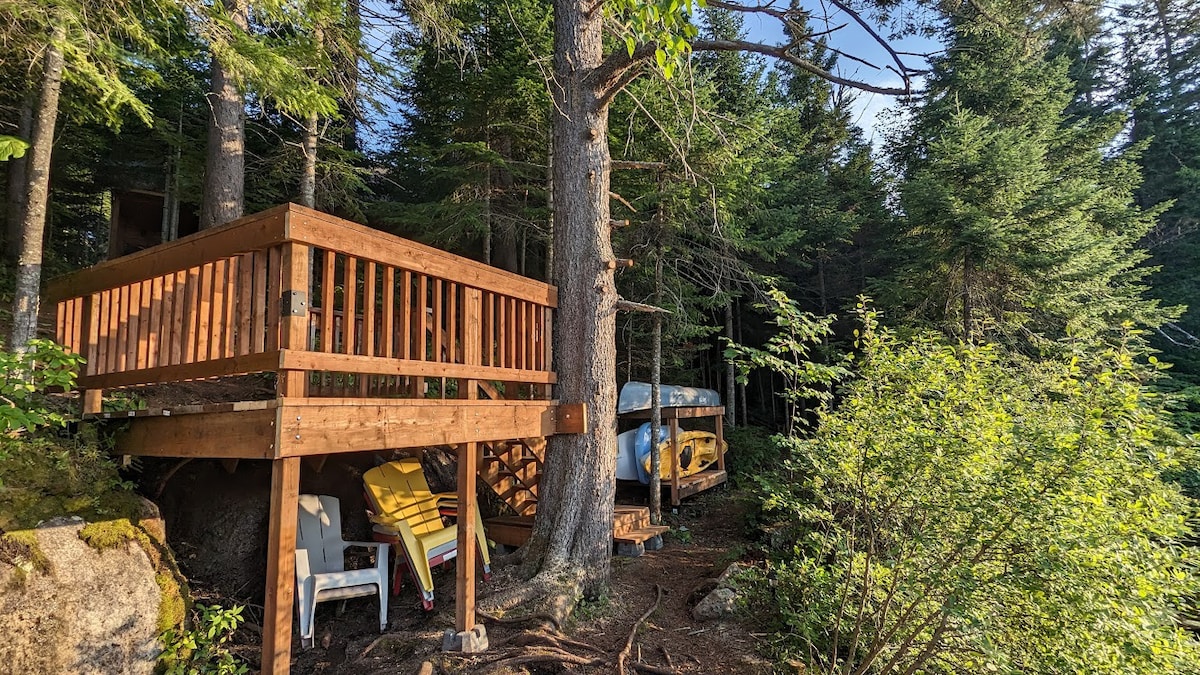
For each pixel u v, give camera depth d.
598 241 5.37
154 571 3.49
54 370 3.25
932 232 9.38
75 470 3.48
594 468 5.03
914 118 12.55
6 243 9.20
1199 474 5.94
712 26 10.22
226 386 5.85
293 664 3.84
